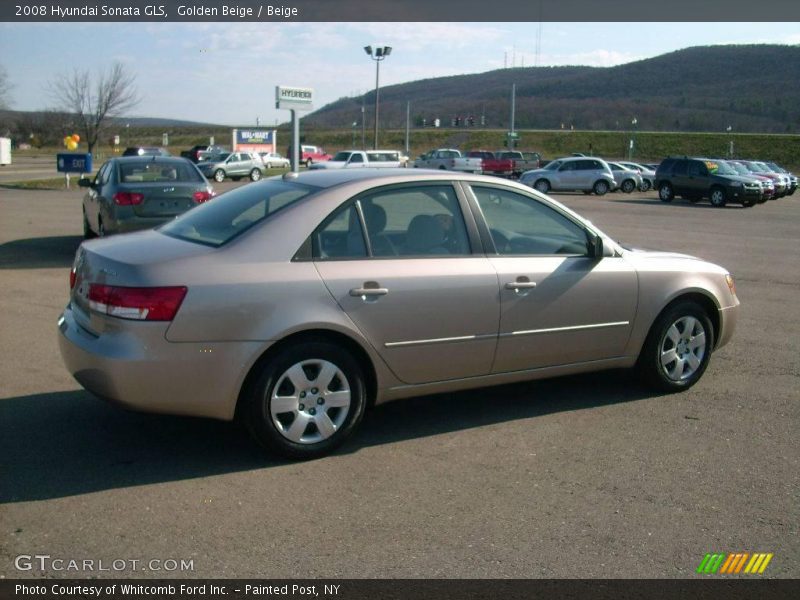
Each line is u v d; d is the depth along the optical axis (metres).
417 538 3.68
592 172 35.66
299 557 3.50
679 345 5.91
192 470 4.40
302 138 113.75
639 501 4.12
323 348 4.50
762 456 4.76
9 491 4.10
